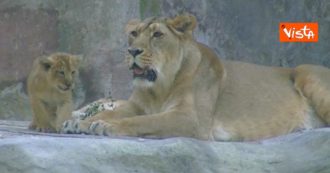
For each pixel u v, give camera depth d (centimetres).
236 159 1040
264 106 1267
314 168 1060
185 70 1200
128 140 1002
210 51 1261
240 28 1812
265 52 1833
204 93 1208
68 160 945
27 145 946
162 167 986
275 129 1259
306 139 1098
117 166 964
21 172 924
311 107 1286
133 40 1190
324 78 1290
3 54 1698
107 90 1695
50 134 1086
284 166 1053
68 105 1271
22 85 1700
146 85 1168
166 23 1194
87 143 972
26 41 1703
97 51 1702
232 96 1258
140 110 1230
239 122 1245
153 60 1159
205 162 1019
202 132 1191
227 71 1276
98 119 1194
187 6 1759
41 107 1273
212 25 1784
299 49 1858
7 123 1416
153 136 1132
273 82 1301
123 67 1694
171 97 1196
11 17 1700
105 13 1700
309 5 1869
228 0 1800
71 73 1275
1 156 929
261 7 1828
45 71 1266
